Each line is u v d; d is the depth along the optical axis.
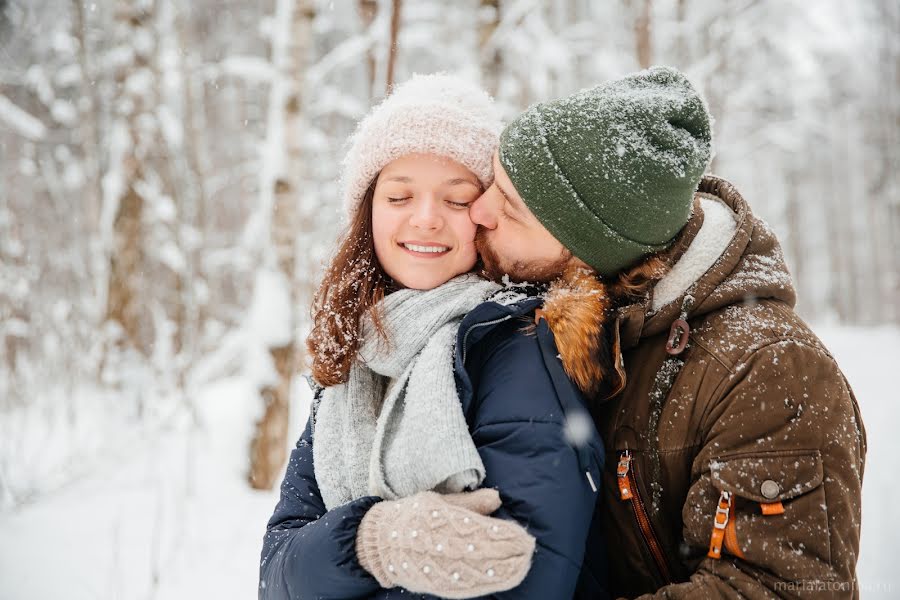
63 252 7.84
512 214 1.22
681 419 1.09
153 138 6.02
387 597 1.01
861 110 17.83
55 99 9.21
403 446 1.10
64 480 4.12
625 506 1.14
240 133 11.27
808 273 26.59
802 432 1.00
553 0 9.61
